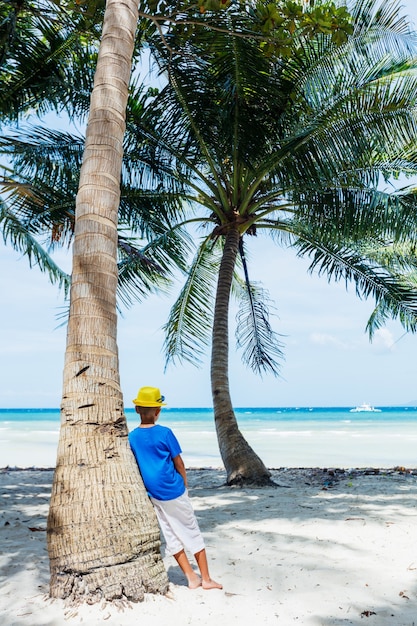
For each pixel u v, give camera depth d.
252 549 5.32
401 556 5.02
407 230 10.09
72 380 4.06
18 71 9.91
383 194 10.24
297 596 4.04
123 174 11.23
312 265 12.80
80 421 3.97
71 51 10.43
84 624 3.44
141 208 11.62
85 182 4.49
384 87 9.58
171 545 4.15
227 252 11.58
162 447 4.25
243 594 4.09
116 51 4.83
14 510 7.66
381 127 9.83
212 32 9.36
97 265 4.30
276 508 7.46
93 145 4.56
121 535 3.77
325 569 4.64
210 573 4.59
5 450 26.47
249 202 11.91
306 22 7.78
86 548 3.71
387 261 12.16
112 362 4.19
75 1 8.53
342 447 27.64
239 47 9.47
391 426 49.34
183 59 9.94
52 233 10.87
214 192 11.91
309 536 5.79
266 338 14.08
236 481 10.09
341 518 6.67
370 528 6.12
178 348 13.60
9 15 8.78
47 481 11.17
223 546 5.45
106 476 3.87
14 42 9.51
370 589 4.17
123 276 12.32
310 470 12.87
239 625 3.51
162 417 74.81
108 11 4.99
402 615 3.69
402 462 20.36
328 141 9.91
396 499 8.09
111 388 4.12
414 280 12.24
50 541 3.84
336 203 10.57
